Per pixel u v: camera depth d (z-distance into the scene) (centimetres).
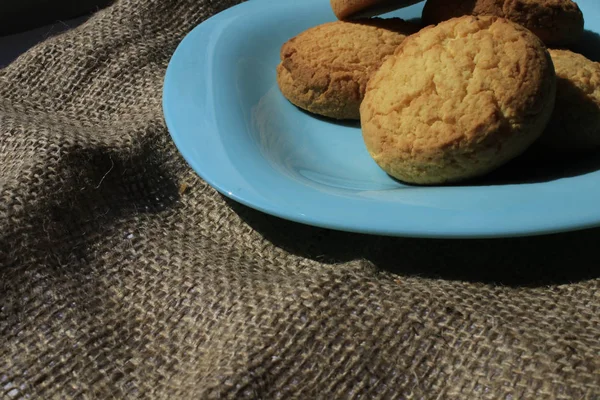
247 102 41
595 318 33
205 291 35
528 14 40
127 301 35
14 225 36
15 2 50
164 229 38
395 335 33
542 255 35
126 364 33
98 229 37
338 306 34
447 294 34
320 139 41
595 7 44
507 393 32
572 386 31
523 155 38
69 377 33
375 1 40
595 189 34
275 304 34
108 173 38
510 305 34
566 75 38
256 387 32
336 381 32
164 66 45
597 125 37
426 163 36
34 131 39
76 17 53
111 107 43
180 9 47
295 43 42
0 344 34
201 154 37
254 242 37
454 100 36
